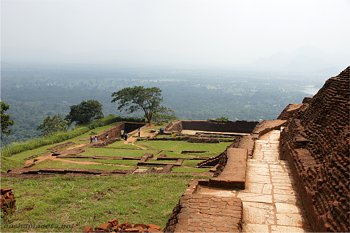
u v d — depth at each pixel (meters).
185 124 51.34
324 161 9.11
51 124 52.62
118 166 24.05
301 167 10.04
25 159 28.61
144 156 27.41
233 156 12.58
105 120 52.38
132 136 42.12
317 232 6.93
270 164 12.68
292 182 10.59
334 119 11.77
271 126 23.28
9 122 38.91
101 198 14.99
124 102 55.28
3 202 12.90
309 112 16.05
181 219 7.22
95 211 12.96
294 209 8.58
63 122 53.44
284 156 14.45
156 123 52.47
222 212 7.55
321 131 12.26
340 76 14.68
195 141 36.78
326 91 14.94
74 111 56.84
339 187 6.87
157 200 14.42
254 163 12.84
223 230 6.71
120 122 53.25
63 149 33.75
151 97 53.47
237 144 18.19
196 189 9.88
